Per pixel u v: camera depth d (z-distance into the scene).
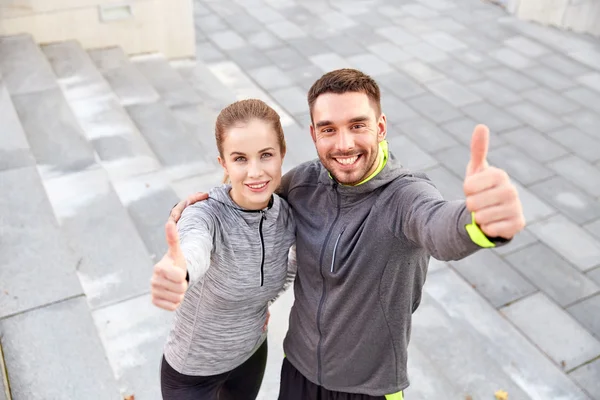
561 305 2.52
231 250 1.10
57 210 2.24
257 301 1.17
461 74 4.35
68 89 3.17
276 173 1.08
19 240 1.91
